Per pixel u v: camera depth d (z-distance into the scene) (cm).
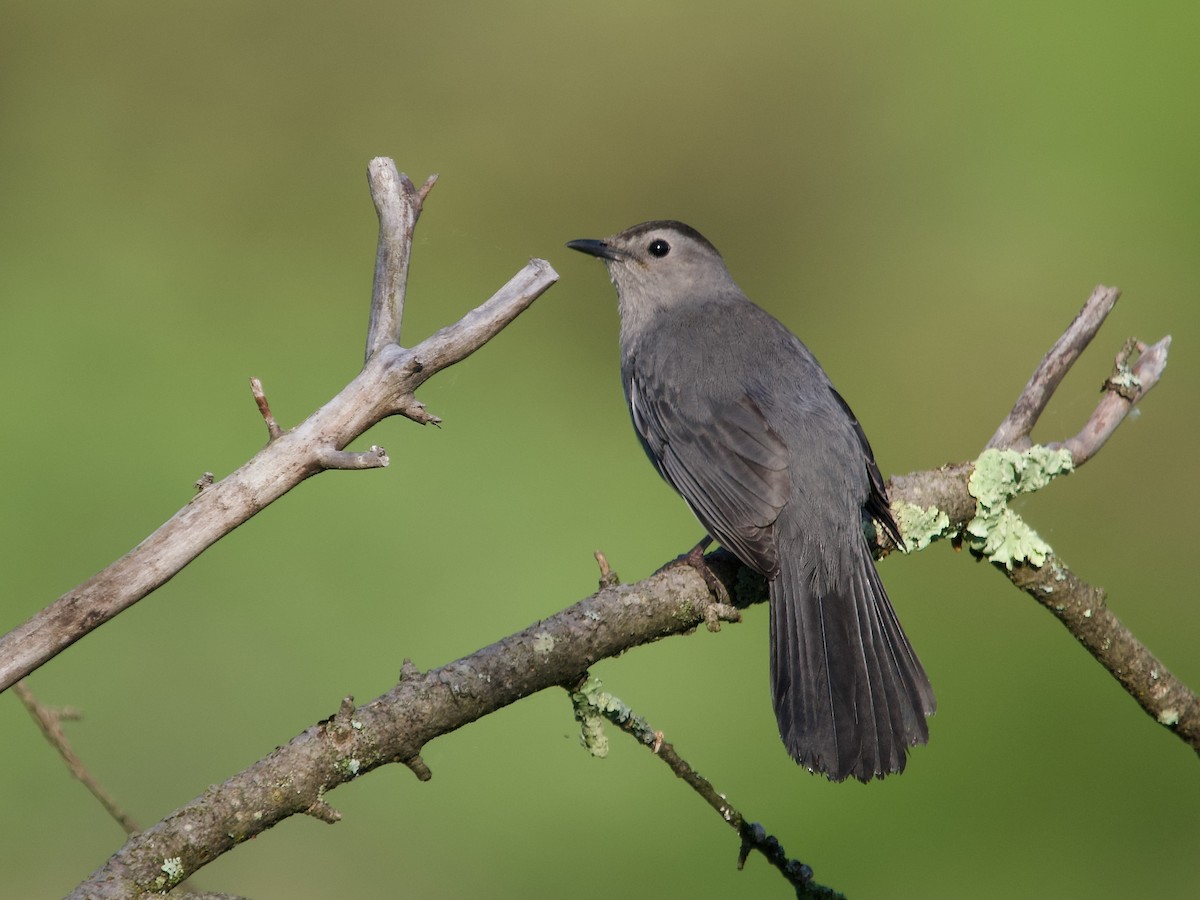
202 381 1154
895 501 723
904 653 671
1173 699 741
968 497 738
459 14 1525
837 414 758
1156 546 1231
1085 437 775
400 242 555
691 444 765
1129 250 1386
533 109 1488
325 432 521
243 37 1508
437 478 1107
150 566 501
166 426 1109
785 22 1556
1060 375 773
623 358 904
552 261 1389
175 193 1355
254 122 1431
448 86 1495
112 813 625
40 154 1370
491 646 554
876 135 1497
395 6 1509
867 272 1422
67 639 493
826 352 1366
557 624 566
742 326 831
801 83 1523
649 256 905
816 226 1455
